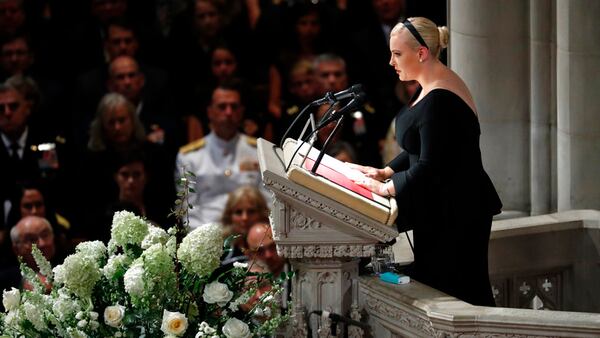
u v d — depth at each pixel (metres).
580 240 19.44
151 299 13.51
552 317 13.73
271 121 28.36
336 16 28.80
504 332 13.87
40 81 28.06
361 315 15.70
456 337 14.02
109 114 27.69
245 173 27.86
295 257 15.19
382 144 27.94
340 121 15.05
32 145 27.44
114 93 28.06
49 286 15.59
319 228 15.13
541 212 20.52
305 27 28.73
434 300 14.54
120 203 27.16
